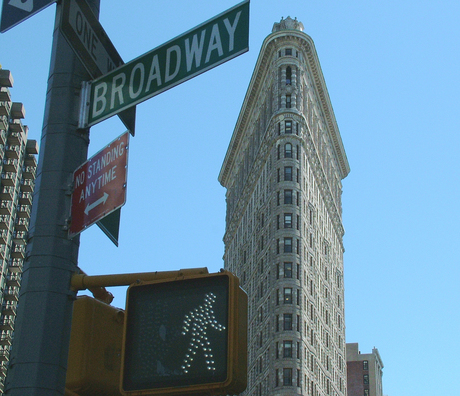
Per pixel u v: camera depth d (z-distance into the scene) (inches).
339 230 6072.8
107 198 312.8
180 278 286.5
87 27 344.5
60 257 317.4
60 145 336.2
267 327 4505.4
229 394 274.1
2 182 4271.7
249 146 5787.4
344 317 5797.2
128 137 318.7
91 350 319.3
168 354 277.6
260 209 5098.4
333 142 6190.9
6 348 4188.0
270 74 5285.4
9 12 342.0
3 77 4365.2
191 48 328.5
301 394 4188.0
